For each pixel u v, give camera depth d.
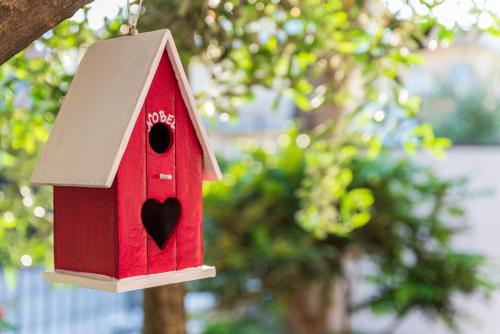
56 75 1.93
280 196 3.20
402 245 3.14
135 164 1.60
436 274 3.02
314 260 3.10
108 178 1.56
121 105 1.59
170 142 1.63
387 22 1.95
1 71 1.90
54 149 1.62
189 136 1.65
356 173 3.12
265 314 3.90
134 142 1.60
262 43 2.04
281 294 3.28
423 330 4.13
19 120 1.97
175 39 1.90
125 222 1.59
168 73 1.63
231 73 2.01
